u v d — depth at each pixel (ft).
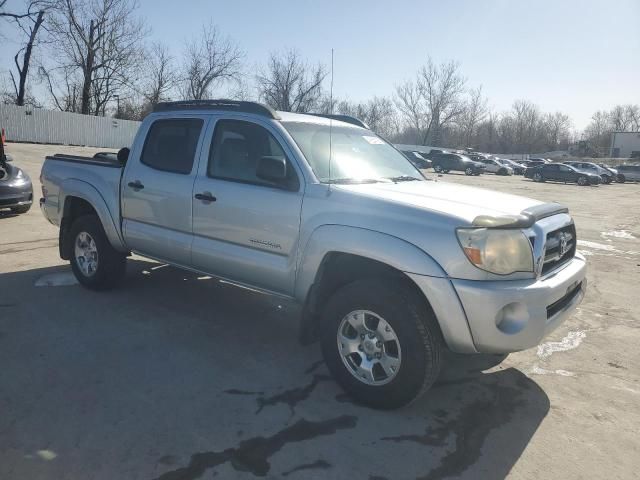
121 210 16.67
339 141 14.49
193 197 14.42
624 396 12.63
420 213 10.73
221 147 14.32
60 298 17.44
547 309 11.00
